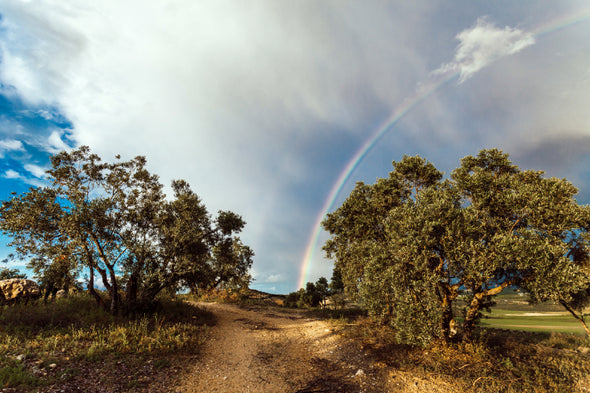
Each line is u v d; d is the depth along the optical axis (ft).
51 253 55.26
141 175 66.28
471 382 31.01
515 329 73.41
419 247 38.81
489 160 49.73
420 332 34.71
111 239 58.44
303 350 51.31
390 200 60.44
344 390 32.22
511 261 34.63
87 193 61.21
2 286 53.31
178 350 42.37
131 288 62.03
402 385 32.01
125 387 28.40
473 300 43.65
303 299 142.51
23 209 53.93
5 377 25.44
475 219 38.01
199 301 115.14
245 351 48.85
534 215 35.32
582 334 56.65
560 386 29.60
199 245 69.00
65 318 47.57
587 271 35.99
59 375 27.99
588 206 34.27
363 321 65.77
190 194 73.97
